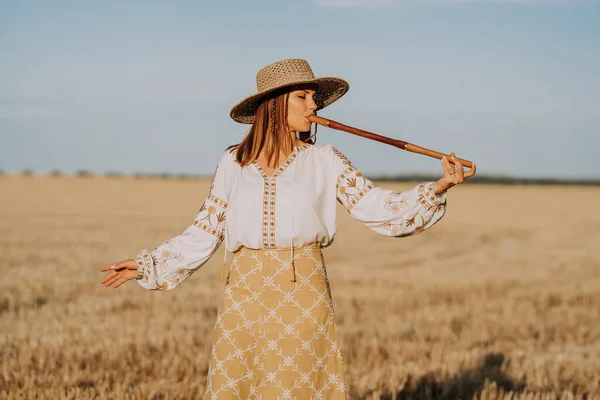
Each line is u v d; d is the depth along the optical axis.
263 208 3.57
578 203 47.12
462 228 28.44
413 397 5.96
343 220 31.08
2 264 14.73
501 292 12.15
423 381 6.35
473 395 5.87
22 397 5.52
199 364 6.68
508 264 15.98
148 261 3.77
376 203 3.59
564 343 8.27
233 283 3.64
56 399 5.50
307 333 3.53
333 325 3.63
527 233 26.38
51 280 12.34
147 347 7.35
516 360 7.14
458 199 50.25
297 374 3.51
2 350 7.09
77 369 6.37
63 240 20.56
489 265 15.90
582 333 8.75
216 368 3.57
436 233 26.06
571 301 11.36
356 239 23.42
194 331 8.24
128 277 3.81
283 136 3.70
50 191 49.19
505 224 30.73
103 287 11.88
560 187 73.69
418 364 6.92
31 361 6.68
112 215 32.03
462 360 7.13
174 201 43.00
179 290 11.74
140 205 39.25
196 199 45.16
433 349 7.54
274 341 3.53
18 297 10.66
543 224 30.64
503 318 9.55
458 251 19.97
